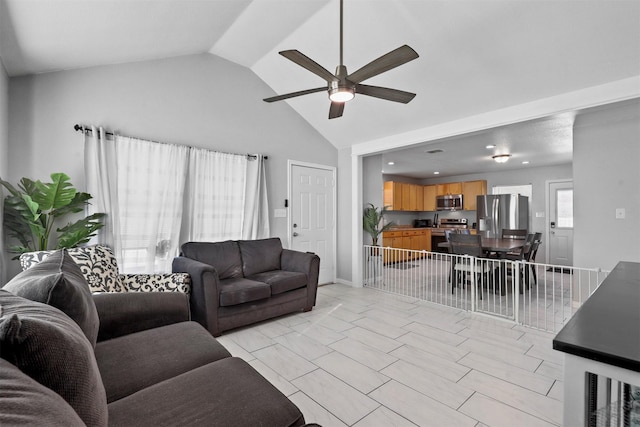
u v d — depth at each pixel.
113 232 2.94
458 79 3.12
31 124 2.60
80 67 2.83
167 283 2.74
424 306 3.82
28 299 1.03
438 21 2.62
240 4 2.69
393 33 2.86
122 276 2.55
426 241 8.48
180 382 1.19
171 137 3.39
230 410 1.03
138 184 3.13
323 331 2.98
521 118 3.19
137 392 1.13
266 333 2.93
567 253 6.63
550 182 6.92
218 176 3.76
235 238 3.89
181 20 2.65
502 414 1.75
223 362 1.37
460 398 1.90
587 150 3.59
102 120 2.94
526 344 2.68
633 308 0.98
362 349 2.58
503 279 4.76
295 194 4.67
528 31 2.46
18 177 2.54
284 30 3.17
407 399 1.89
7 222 2.46
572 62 2.59
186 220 3.50
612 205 3.41
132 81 3.13
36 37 2.12
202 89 3.65
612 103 2.71
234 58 3.86
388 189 8.15
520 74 2.85
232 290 2.88
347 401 1.87
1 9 1.76
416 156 6.01
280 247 4.00
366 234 5.33
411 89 3.43
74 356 0.73
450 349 2.58
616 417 0.72
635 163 3.29
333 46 3.21
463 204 8.26
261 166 4.16
